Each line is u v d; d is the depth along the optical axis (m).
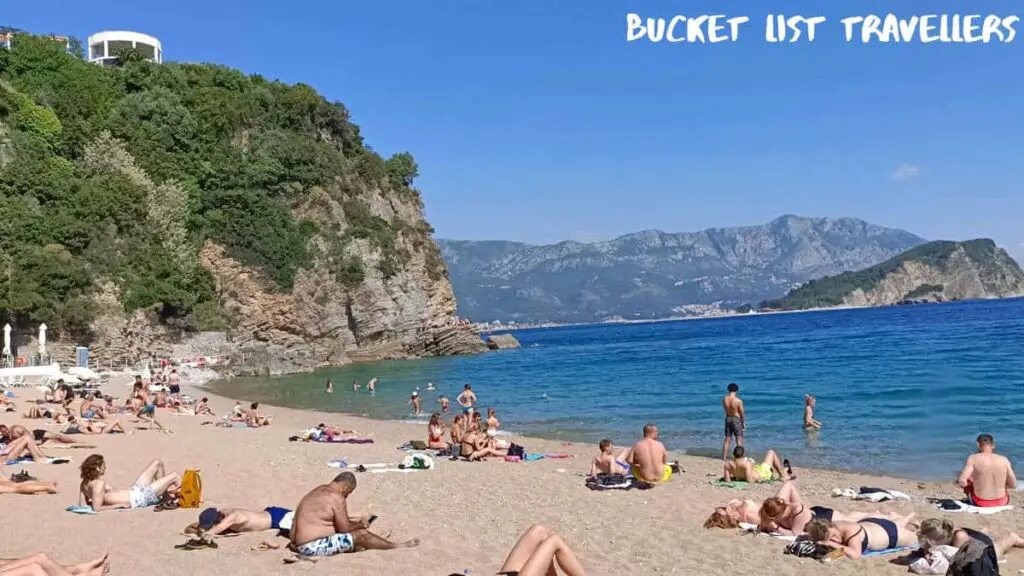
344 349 81.69
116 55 94.06
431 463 18.72
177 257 69.19
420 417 35.09
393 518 12.94
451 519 12.86
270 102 88.38
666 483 16.80
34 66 73.81
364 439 25.09
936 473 18.94
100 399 33.72
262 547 10.41
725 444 21.77
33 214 59.72
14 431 18.20
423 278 93.12
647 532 11.98
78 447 20.72
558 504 14.28
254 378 65.38
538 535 8.46
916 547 10.80
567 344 131.00
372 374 66.69
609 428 29.27
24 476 15.05
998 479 13.68
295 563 9.73
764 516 11.91
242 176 77.94
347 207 86.94
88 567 8.91
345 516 10.55
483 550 10.62
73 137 69.50
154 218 68.75
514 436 27.56
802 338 103.56
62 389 32.91
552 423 30.98
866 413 30.14
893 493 15.09
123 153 71.31
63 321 57.28
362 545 10.48
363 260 84.62
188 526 11.31
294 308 76.75
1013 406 30.39
